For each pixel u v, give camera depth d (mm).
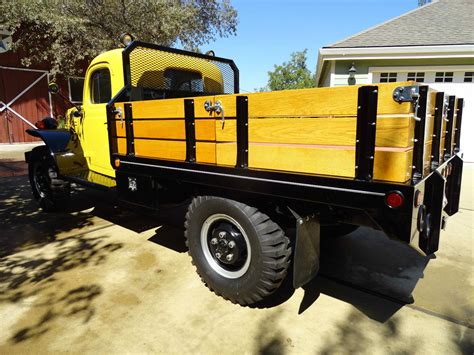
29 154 4992
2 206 5191
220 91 4730
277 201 2318
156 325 2305
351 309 2480
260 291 2342
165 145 2777
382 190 1737
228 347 2094
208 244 2707
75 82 12961
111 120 3316
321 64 9383
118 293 2695
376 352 2039
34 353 2049
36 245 3641
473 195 5598
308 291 2730
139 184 3086
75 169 4445
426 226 2014
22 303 2557
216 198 2506
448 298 2611
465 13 9242
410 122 1665
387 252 3465
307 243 2248
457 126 3119
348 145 1811
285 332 2230
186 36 12617
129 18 11195
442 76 8055
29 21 10477
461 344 2102
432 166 2242
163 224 4309
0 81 11453
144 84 3754
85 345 2115
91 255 3391
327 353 2035
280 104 2020
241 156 2244
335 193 1887
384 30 8914
